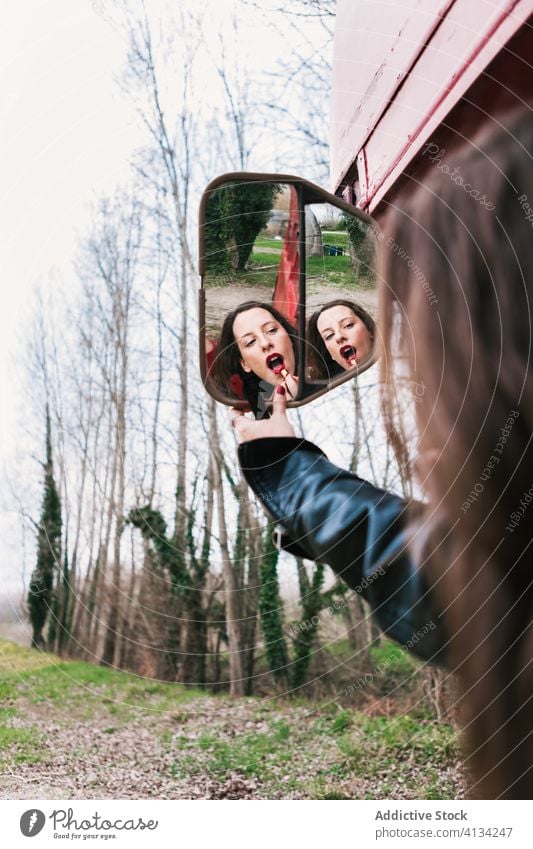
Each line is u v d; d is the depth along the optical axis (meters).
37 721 4.71
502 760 0.48
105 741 4.40
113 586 6.75
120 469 7.12
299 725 4.35
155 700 5.41
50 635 6.68
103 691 5.52
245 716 4.89
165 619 6.49
